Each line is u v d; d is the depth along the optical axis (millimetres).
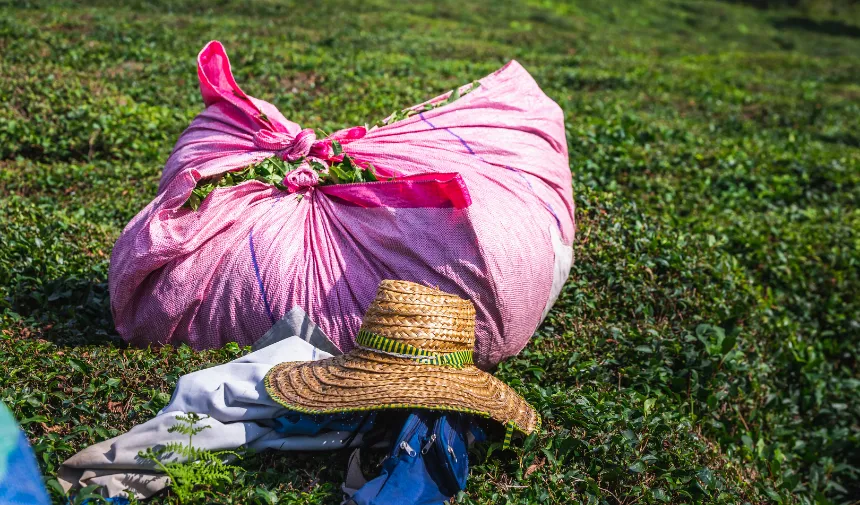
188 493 3129
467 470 3438
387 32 17438
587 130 8562
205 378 3531
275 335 3938
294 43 14289
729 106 12898
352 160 4336
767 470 5195
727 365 5219
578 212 6137
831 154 10195
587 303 5285
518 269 4020
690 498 3793
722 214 7641
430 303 3486
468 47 16203
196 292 3949
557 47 19500
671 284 5672
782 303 6879
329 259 4004
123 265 3994
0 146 7379
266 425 3467
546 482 3621
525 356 4648
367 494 3166
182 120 8367
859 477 5816
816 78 18375
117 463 3213
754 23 34469
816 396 6109
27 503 2564
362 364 3428
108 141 7629
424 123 4586
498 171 4316
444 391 3340
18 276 4840
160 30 13484
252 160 4395
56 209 6164
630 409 4227
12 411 3508
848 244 7637
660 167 8203
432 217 3941
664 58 20516
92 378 3826
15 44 11086
